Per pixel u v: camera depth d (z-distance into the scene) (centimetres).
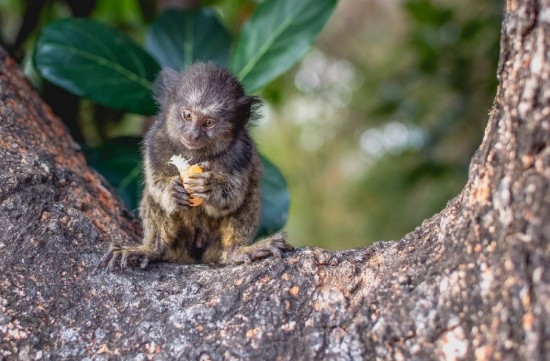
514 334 452
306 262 566
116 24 1155
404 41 1454
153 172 753
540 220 454
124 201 817
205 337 532
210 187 710
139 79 830
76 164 777
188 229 763
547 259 446
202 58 905
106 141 927
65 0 1027
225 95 755
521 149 474
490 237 495
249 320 535
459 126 1309
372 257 568
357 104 1656
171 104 765
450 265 513
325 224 1827
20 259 588
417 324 505
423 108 1362
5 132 703
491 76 1143
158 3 1077
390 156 1579
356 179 1775
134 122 1334
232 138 757
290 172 1841
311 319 529
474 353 475
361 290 543
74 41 814
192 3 1073
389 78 1424
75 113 980
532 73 470
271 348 520
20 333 544
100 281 587
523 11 478
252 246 650
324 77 1697
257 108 811
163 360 525
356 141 1772
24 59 1010
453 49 1184
